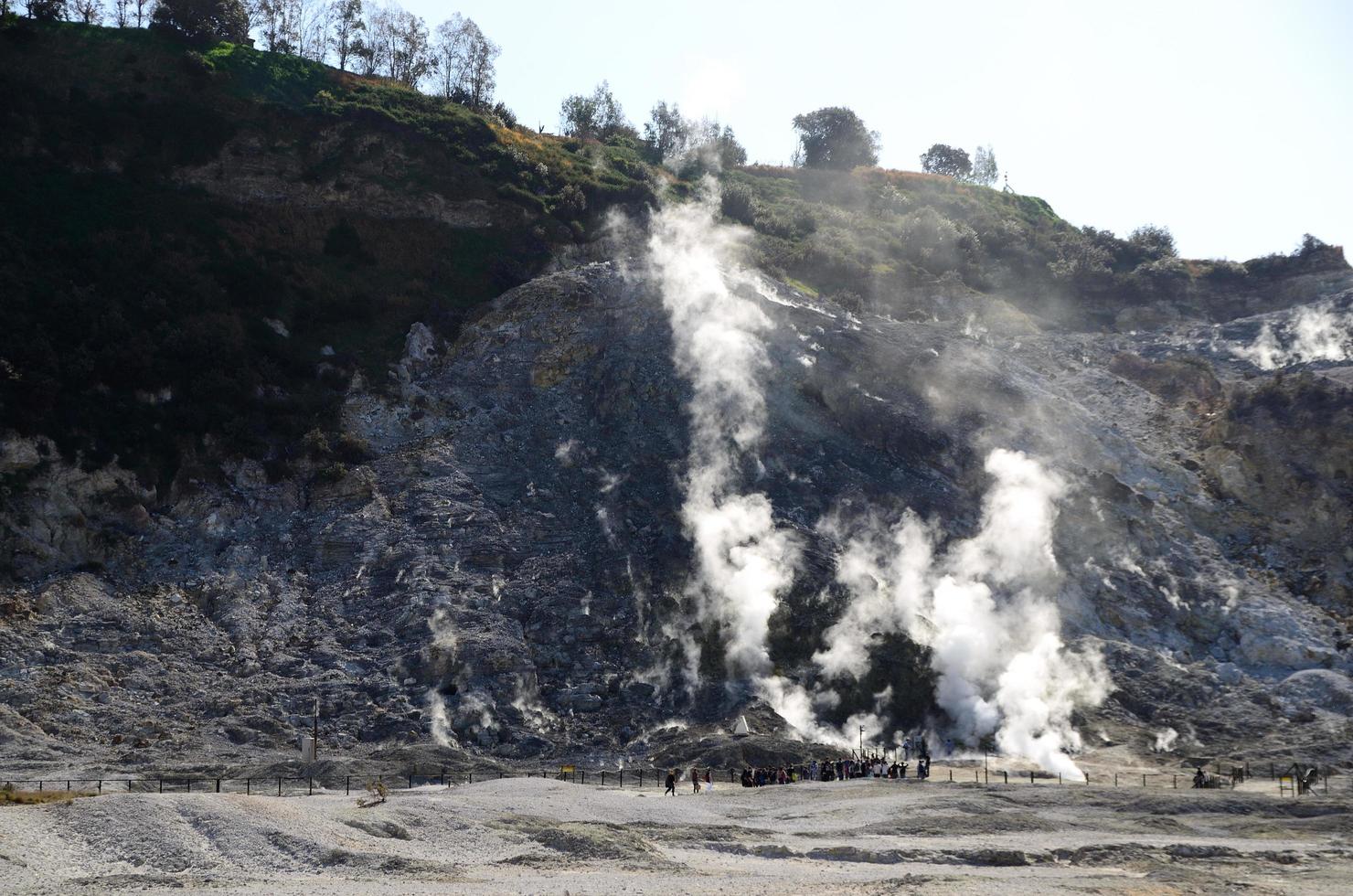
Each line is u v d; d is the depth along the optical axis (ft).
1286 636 230.89
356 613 220.23
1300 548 263.29
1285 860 131.64
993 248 449.48
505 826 132.36
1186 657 231.09
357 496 249.34
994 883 110.63
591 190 362.12
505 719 196.95
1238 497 278.05
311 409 269.85
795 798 161.58
